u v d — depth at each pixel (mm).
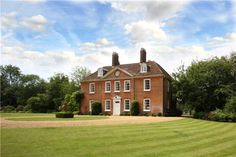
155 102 42906
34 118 30875
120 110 46094
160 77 42906
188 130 20047
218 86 39062
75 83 73750
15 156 10492
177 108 45531
